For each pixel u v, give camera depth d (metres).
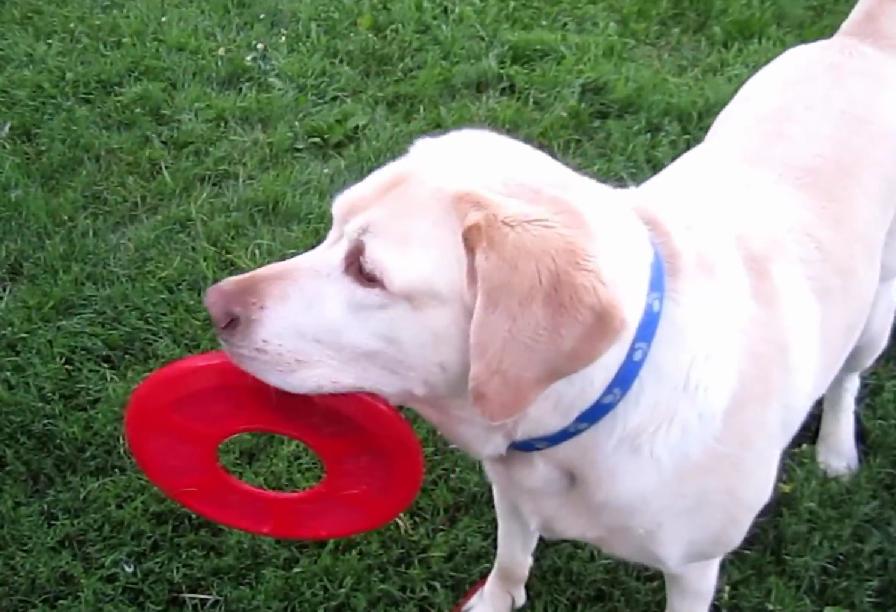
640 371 1.19
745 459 1.25
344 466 1.32
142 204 1.93
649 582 1.57
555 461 1.24
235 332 1.17
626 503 1.25
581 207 1.13
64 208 1.90
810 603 1.55
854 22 1.50
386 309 1.15
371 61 2.18
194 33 2.22
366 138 2.03
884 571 1.58
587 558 1.58
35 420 1.66
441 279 1.12
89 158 1.98
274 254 1.86
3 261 1.83
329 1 2.29
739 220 1.32
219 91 2.12
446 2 2.30
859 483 1.65
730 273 1.25
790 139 1.40
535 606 1.54
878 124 1.42
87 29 2.21
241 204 1.92
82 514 1.59
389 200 1.14
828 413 1.66
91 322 1.76
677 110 2.08
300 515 1.37
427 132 2.04
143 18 2.24
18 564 1.55
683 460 1.23
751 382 1.25
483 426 1.21
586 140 2.04
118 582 1.54
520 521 1.42
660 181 1.38
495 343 1.08
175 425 1.31
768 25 2.28
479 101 2.11
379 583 1.56
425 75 2.13
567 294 1.07
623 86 2.11
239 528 1.40
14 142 2.00
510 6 2.30
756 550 1.60
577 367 1.09
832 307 1.35
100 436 1.65
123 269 1.83
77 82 2.10
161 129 2.03
